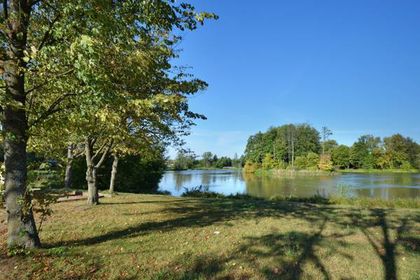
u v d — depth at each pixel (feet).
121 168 82.23
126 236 23.08
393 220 30.53
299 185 128.57
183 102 30.22
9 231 18.65
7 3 18.20
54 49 15.80
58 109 20.13
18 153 18.67
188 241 21.76
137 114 26.91
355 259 18.43
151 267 16.97
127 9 18.38
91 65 15.16
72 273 16.05
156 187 105.91
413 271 16.74
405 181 151.12
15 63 17.07
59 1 16.56
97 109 19.16
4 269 16.05
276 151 293.02
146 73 23.88
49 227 25.59
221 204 42.42
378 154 295.48
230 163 454.40
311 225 27.53
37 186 20.21
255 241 21.80
